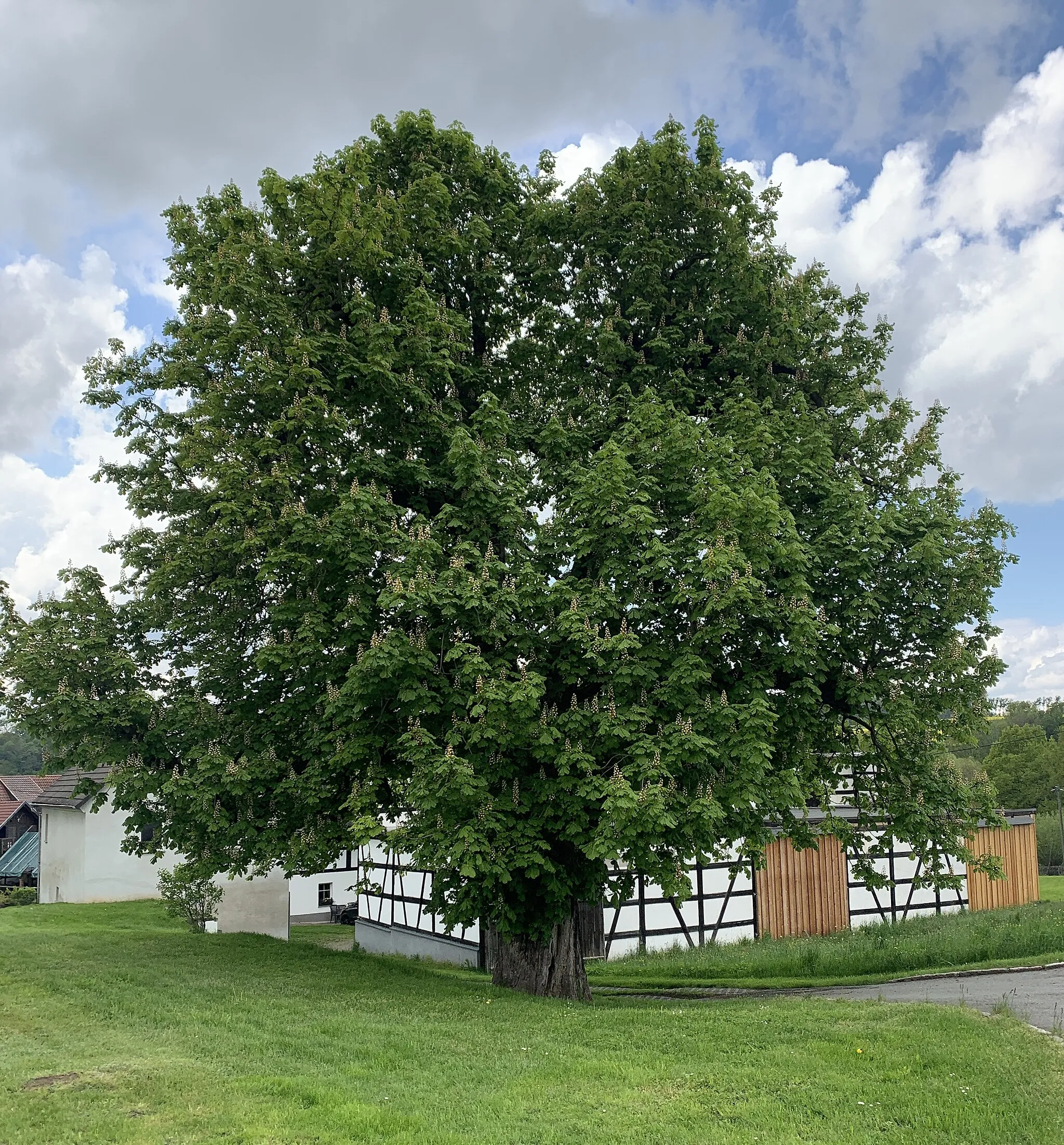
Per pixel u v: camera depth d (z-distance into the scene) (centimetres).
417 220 1355
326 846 1169
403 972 1389
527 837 1112
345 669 1152
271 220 1302
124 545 1409
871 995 1322
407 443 1275
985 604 1301
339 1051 837
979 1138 644
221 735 1228
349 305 1252
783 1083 763
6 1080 711
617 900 1330
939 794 1369
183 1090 696
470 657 1061
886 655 1335
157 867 3262
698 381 1435
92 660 1215
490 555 1147
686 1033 946
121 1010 1004
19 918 2644
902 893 2630
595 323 1445
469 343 1435
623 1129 657
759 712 1103
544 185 1569
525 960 1307
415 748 1065
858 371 1590
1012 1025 936
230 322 1271
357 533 1140
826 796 1580
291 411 1148
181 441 1334
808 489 1316
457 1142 616
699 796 1059
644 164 1466
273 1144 599
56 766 1198
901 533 1292
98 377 1432
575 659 1151
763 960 1744
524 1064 819
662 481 1210
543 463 1336
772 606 1119
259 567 1195
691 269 1477
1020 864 2991
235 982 1196
